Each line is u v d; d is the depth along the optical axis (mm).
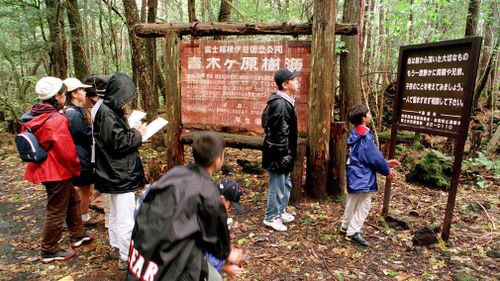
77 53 10352
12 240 3740
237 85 4668
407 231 3945
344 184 4754
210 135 1759
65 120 3055
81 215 3598
